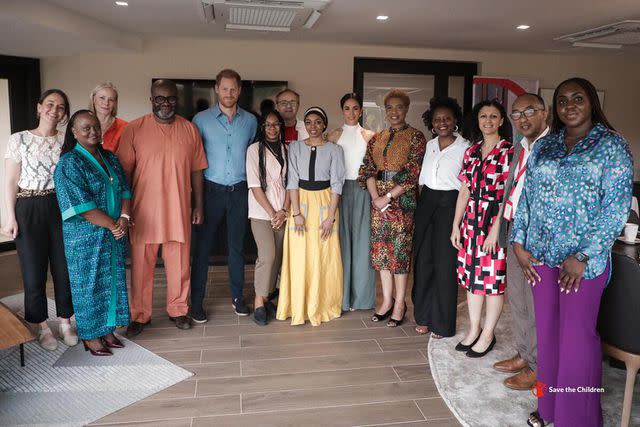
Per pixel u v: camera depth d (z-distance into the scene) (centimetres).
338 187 341
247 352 307
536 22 485
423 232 326
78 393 257
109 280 294
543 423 227
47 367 284
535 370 262
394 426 232
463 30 529
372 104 660
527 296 257
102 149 293
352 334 336
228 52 616
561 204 201
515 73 680
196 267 349
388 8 436
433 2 414
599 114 200
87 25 483
